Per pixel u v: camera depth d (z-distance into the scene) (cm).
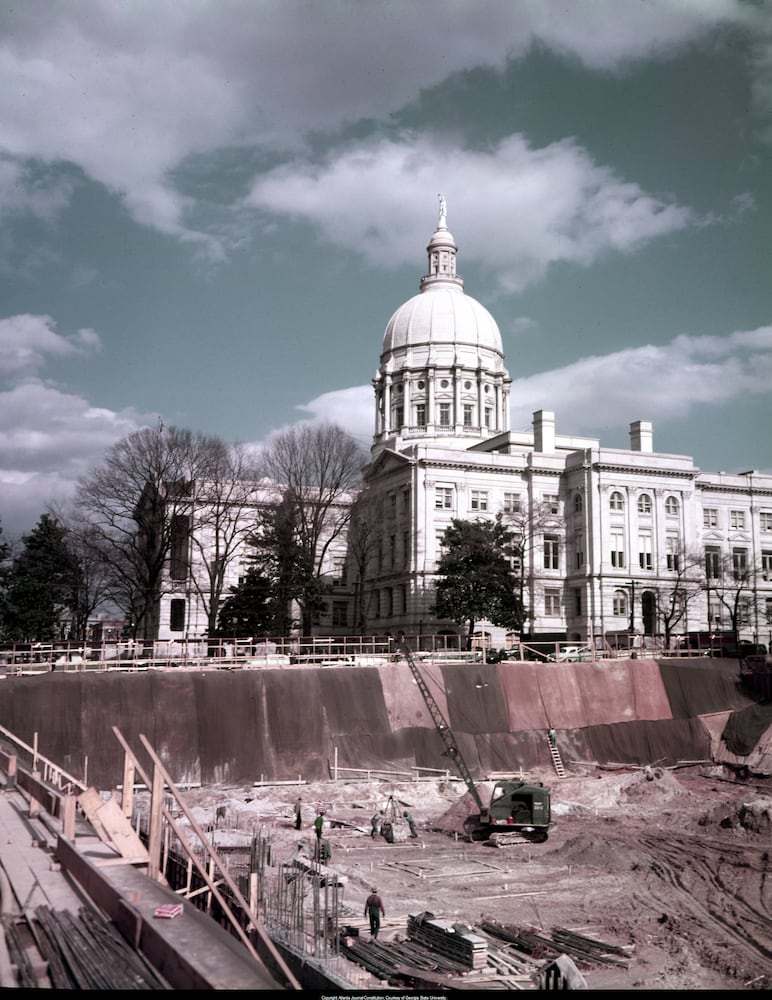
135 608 8856
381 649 9450
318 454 9806
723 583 11450
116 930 1648
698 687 7506
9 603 9794
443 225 16088
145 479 8688
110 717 5762
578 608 11225
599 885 3575
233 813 4941
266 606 9038
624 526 11231
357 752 6278
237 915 2517
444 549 11012
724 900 3312
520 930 2909
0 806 2975
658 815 5138
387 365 14938
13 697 5581
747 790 6056
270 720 6144
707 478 12306
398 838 4559
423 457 11100
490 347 14775
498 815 4503
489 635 9831
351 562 12406
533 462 11562
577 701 7106
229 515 10200
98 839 2277
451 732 5984
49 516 10162
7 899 1792
